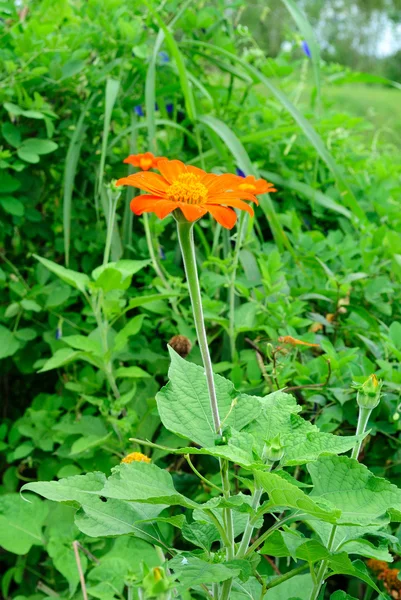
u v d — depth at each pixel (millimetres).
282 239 1138
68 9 1360
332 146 1484
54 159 1250
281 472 573
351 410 906
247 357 1025
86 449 959
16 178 1196
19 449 1042
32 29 1188
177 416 622
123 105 1280
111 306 971
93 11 1253
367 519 577
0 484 1217
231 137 1161
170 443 962
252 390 963
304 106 1554
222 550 643
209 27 1432
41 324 1163
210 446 612
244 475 908
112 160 1248
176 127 1227
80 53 1199
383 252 1190
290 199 1338
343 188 1224
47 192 1277
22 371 1175
